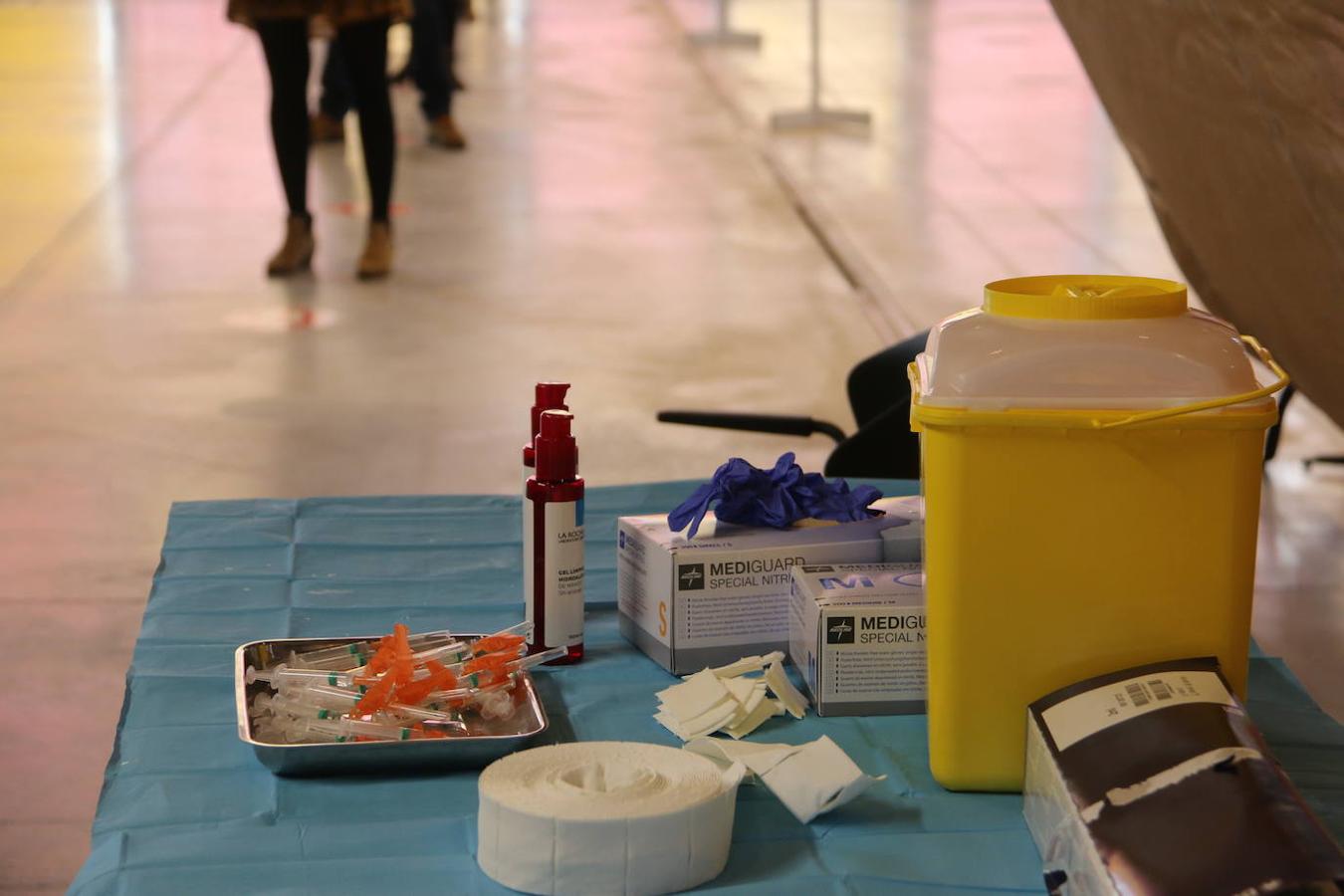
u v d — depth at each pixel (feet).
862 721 4.00
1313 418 11.62
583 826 3.01
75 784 6.20
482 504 6.02
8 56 29.22
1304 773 3.91
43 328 13.11
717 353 12.75
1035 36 34.22
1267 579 8.61
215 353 12.50
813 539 4.28
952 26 36.09
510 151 21.52
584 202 18.56
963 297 14.33
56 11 36.42
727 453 10.41
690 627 4.20
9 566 8.36
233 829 3.35
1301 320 6.12
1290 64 4.95
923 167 20.51
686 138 22.54
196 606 4.84
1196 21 5.33
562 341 13.04
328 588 5.05
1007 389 3.37
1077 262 15.65
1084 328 3.42
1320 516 9.62
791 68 29.35
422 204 18.35
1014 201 18.48
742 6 39.40
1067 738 3.22
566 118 24.07
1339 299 5.65
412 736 3.69
